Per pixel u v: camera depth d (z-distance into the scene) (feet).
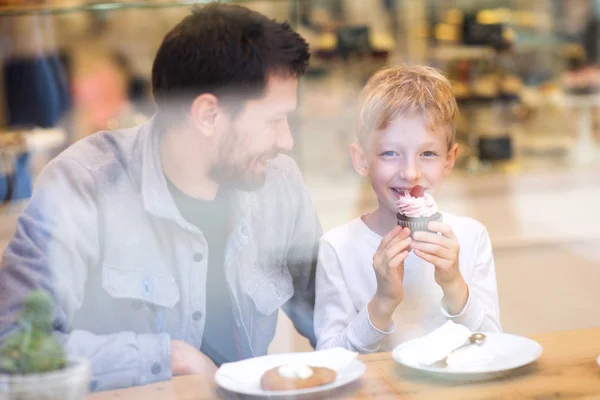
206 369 3.74
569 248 8.08
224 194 4.60
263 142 4.43
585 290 6.89
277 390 3.29
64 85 7.36
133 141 4.54
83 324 4.13
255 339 4.57
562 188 9.32
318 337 4.69
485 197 8.83
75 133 6.99
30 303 3.14
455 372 3.36
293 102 4.45
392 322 4.25
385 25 9.48
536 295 6.68
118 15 8.25
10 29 7.51
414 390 3.31
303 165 7.89
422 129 4.63
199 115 4.35
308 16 8.87
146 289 4.30
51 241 4.12
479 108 9.82
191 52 4.25
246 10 4.36
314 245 4.89
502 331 4.64
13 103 7.07
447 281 4.23
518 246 7.85
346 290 4.77
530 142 9.89
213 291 4.47
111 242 4.31
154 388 3.47
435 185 4.79
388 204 4.77
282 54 4.31
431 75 4.90
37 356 2.97
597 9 10.27
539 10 10.27
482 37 9.85
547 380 3.36
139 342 3.74
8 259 4.07
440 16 9.77
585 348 3.71
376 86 4.80
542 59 10.25
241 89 4.31
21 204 5.75
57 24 7.85
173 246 4.40
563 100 10.16
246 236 4.59
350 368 3.50
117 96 7.50
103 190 4.35
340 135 8.39
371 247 4.85
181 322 4.36
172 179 4.50
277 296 4.62
